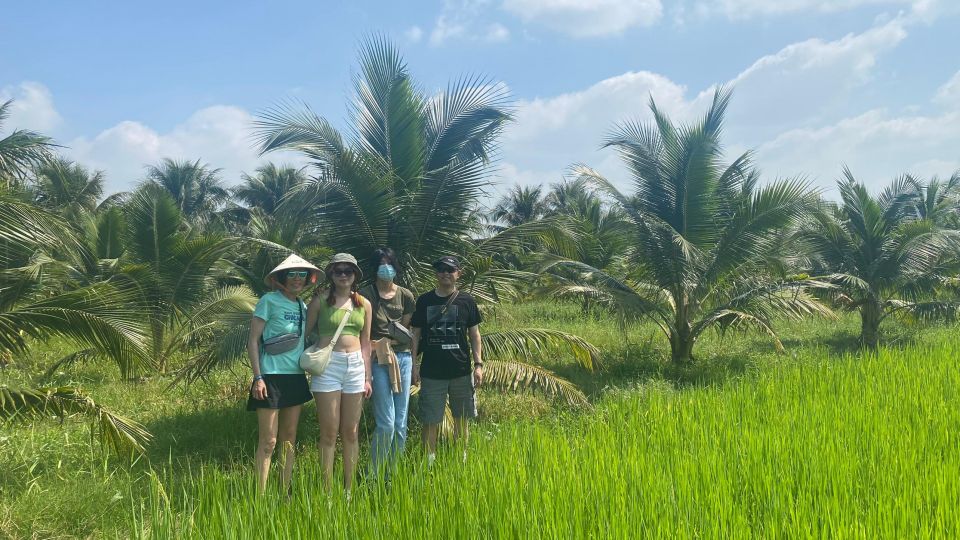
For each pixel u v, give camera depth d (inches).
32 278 277.6
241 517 131.3
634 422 218.4
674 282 489.4
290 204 309.9
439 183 319.3
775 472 158.7
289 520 133.3
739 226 469.7
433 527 130.3
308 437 284.0
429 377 236.1
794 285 461.7
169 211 494.0
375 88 334.3
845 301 646.5
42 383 400.8
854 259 604.4
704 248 487.8
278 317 199.2
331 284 205.3
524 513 132.2
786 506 140.7
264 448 191.2
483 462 167.0
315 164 320.5
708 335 625.9
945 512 132.6
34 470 224.7
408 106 331.9
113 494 194.2
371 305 218.2
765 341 606.9
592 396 376.5
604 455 173.0
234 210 1738.4
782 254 519.2
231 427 290.4
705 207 482.6
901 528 128.2
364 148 334.0
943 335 606.2
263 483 184.4
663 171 498.3
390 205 313.7
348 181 305.3
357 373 204.7
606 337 613.3
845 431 195.8
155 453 256.5
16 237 217.8
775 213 457.1
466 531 129.1
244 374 419.5
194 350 498.9
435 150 345.4
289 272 199.2
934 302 581.6
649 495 142.2
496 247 335.6
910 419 219.1
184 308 490.6
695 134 479.5
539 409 339.3
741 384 290.0
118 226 647.1
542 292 473.4
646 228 481.1
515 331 329.1
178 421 305.0
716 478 155.5
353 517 133.2
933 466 158.1
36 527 178.7
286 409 201.3
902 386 269.1
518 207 1850.4
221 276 629.3
